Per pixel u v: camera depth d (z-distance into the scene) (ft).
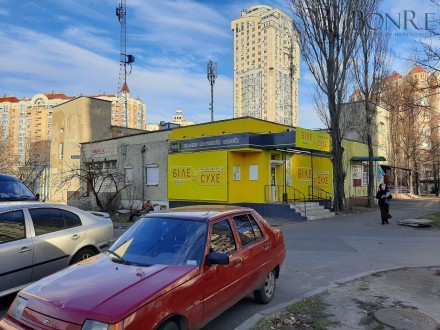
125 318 10.11
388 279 23.43
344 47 71.26
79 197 92.07
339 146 72.23
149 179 76.69
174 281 12.00
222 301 14.25
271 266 18.94
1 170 132.26
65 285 11.91
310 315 17.15
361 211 74.28
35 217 20.20
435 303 18.80
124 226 55.62
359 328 15.67
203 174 64.80
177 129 71.36
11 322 11.23
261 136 61.16
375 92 85.51
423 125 133.49
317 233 44.19
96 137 113.60
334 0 69.92
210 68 109.19
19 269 18.44
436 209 77.56
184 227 15.15
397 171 147.74
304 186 73.56
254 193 62.75
